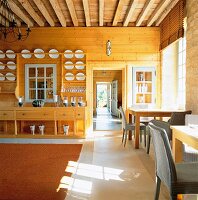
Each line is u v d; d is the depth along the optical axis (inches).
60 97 274.1
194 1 179.3
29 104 273.7
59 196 109.2
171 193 75.8
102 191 115.4
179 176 79.4
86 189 117.6
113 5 228.7
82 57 274.5
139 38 275.4
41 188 118.3
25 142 235.3
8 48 276.2
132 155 183.2
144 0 216.7
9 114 253.8
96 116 522.9
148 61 275.9
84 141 237.8
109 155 183.2
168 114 203.2
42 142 234.8
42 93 275.4
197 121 134.3
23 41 275.3
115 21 257.9
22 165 156.9
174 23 220.4
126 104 278.1
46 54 272.8
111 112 577.0
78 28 275.3
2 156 180.5
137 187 120.3
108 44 269.0
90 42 275.3
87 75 274.8
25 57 273.1
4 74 274.1
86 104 274.7
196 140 81.6
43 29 275.3
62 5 230.8
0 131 271.7
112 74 528.4
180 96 261.4
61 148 207.2
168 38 238.5
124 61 275.9
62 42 275.3
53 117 252.4
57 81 275.6
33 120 268.8
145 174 139.5
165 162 80.0
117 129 311.9
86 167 152.9
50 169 148.8
